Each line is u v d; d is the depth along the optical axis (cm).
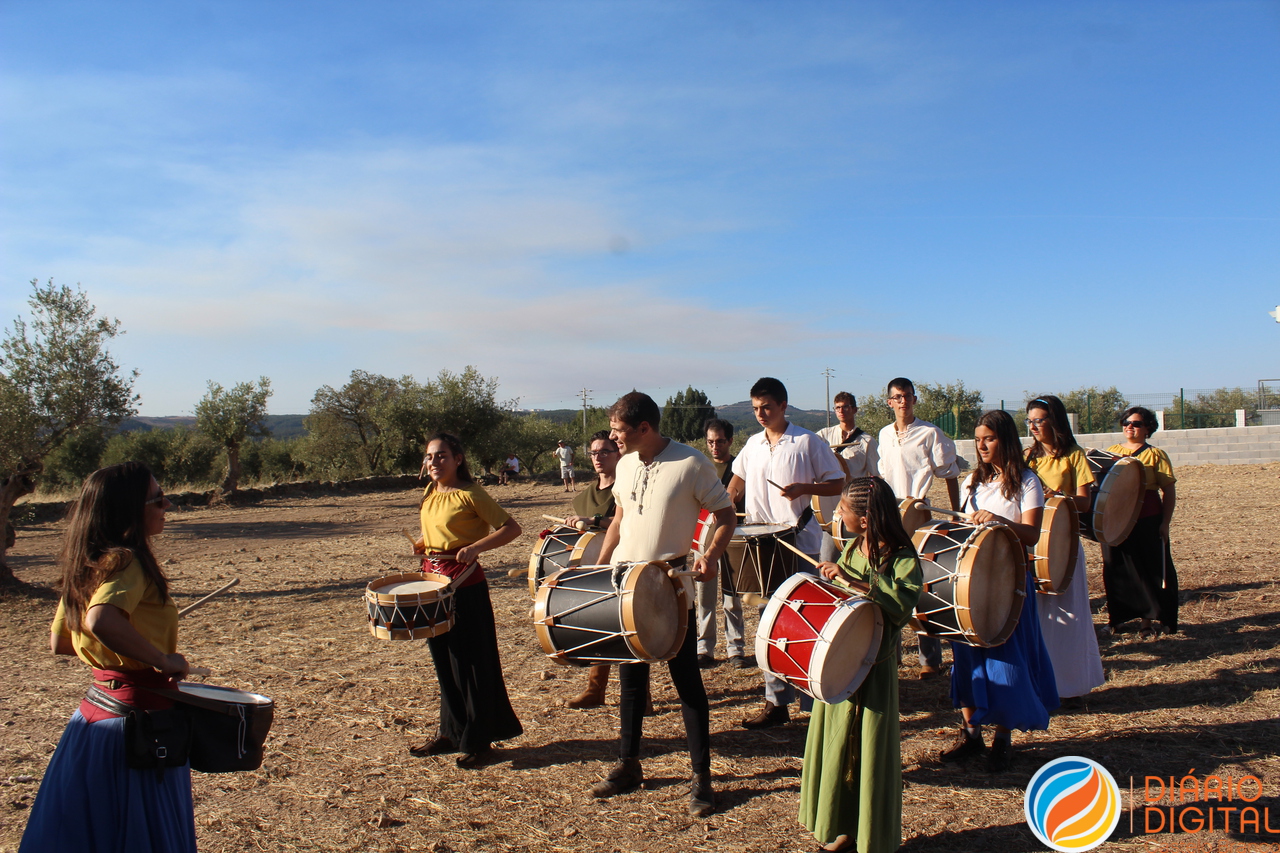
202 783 444
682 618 402
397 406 3067
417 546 483
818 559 559
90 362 1098
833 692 329
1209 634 659
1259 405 2722
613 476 593
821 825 352
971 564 408
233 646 727
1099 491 610
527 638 737
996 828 373
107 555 279
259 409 2542
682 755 468
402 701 570
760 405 576
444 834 384
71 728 285
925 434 644
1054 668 509
